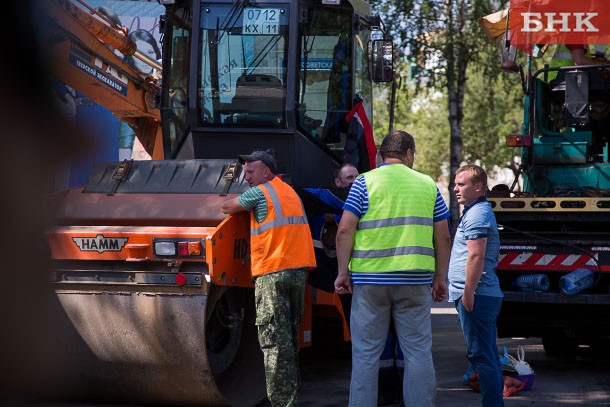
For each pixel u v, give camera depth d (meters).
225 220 6.77
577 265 8.41
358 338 6.05
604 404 7.41
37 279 7.23
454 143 25.50
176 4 9.27
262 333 6.57
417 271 5.98
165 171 7.81
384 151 6.33
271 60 8.88
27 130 9.55
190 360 6.79
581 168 9.73
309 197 7.78
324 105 9.04
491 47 25.92
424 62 25.94
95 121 11.70
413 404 6.00
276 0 8.90
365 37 9.80
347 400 7.64
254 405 7.34
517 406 7.33
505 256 8.59
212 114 8.98
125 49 9.95
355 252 6.08
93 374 7.16
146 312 6.87
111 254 6.93
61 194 7.94
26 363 7.34
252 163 6.82
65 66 9.40
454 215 25.20
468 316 6.43
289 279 6.56
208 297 6.92
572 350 9.79
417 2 25.55
